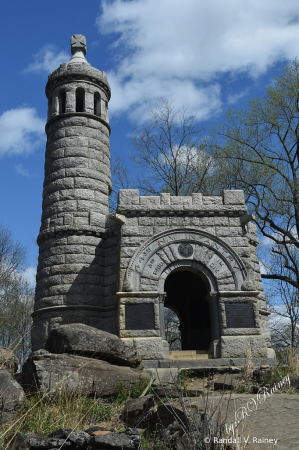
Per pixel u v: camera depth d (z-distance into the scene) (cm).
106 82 2272
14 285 2781
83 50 2362
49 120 2162
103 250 1934
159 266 1619
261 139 2939
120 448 645
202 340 2047
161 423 817
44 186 2094
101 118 2178
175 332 3919
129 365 1228
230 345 1514
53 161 2070
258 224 2853
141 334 1522
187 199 1723
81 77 2194
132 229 1666
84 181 2008
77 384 1041
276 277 2750
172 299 2230
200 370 1319
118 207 1677
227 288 1605
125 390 1080
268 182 2800
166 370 1304
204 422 641
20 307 2620
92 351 1170
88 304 1814
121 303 1557
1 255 2877
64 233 1909
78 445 659
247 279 1617
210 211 1703
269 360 1485
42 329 1805
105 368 1112
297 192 2712
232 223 1706
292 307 2423
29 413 862
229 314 1570
